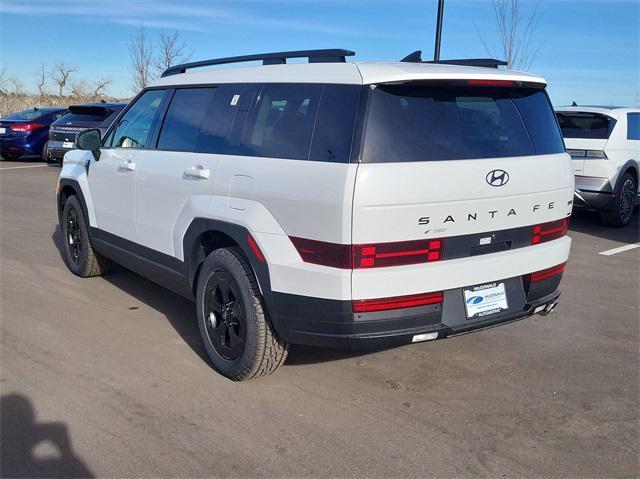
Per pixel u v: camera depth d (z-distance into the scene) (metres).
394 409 3.79
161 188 4.70
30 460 3.20
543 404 3.88
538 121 4.09
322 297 3.46
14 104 39.34
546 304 4.14
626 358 4.64
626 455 3.33
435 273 3.52
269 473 3.12
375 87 3.47
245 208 3.86
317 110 3.62
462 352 4.70
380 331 3.47
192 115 4.63
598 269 7.27
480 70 3.90
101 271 6.38
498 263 3.77
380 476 3.11
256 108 4.05
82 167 6.05
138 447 3.33
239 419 3.64
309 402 3.86
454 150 3.59
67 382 4.07
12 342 4.73
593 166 9.35
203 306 4.27
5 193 12.25
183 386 4.05
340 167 3.36
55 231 8.77
